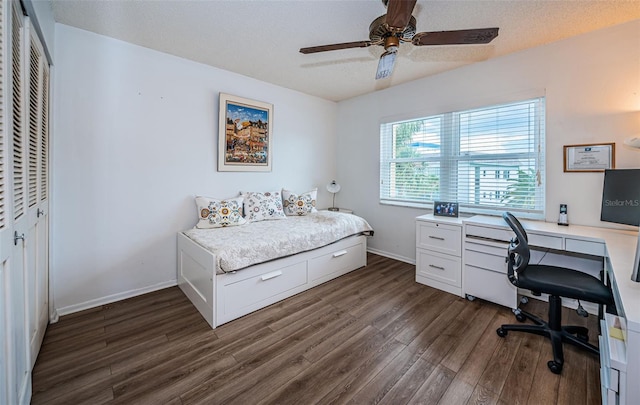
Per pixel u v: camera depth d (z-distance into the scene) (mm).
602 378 1217
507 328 1971
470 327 2092
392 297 2600
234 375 1590
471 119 3012
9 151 1048
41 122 1773
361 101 4066
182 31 2271
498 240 2352
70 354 1746
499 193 2842
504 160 2789
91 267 2355
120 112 2445
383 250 3898
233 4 1915
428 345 1873
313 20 2105
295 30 2252
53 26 2053
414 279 3039
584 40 2258
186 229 2896
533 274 1854
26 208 1352
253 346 1856
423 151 3447
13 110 1185
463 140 3082
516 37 2328
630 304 977
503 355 1767
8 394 1033
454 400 1419
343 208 4387
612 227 2186
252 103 3330
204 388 1491
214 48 2574
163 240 2752
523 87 2574
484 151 2928
